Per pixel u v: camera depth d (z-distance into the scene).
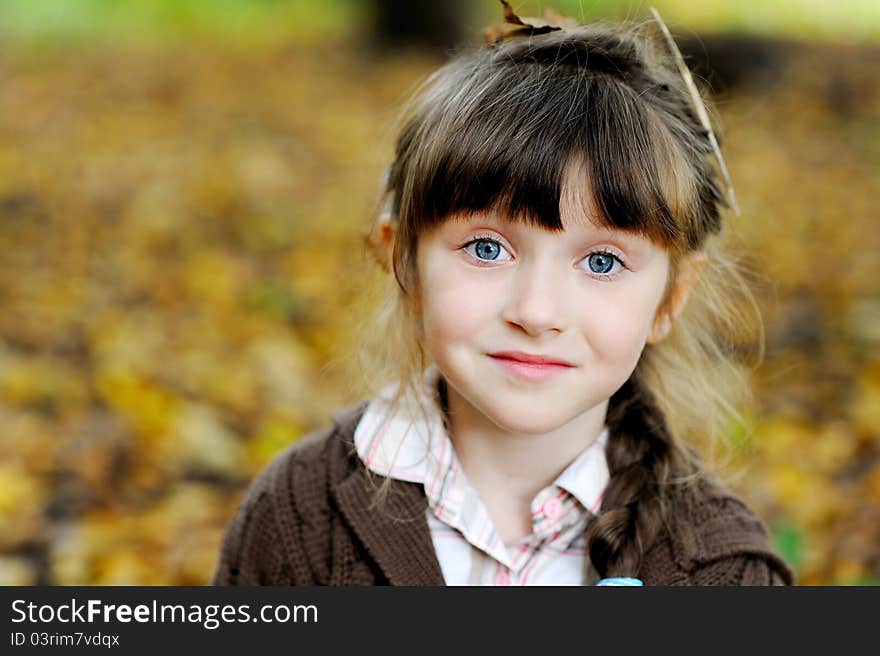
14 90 13.36
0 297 6.57
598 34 2.17
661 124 2.04
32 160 10.05
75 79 14.33
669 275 2.10
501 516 2.21
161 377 5.59
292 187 9.68
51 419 4.96
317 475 2.34
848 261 7.82
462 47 2.66
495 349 1.92
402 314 2.29
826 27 19.97
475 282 1.94
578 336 1.93
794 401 5.39
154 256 7.61
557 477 2.20
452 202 1.93
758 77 13.72
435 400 2.23
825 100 13.23
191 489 4.54
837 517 4.30
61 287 6.84
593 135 1.93
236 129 11.92
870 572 3.91
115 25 20.75
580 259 1.95
